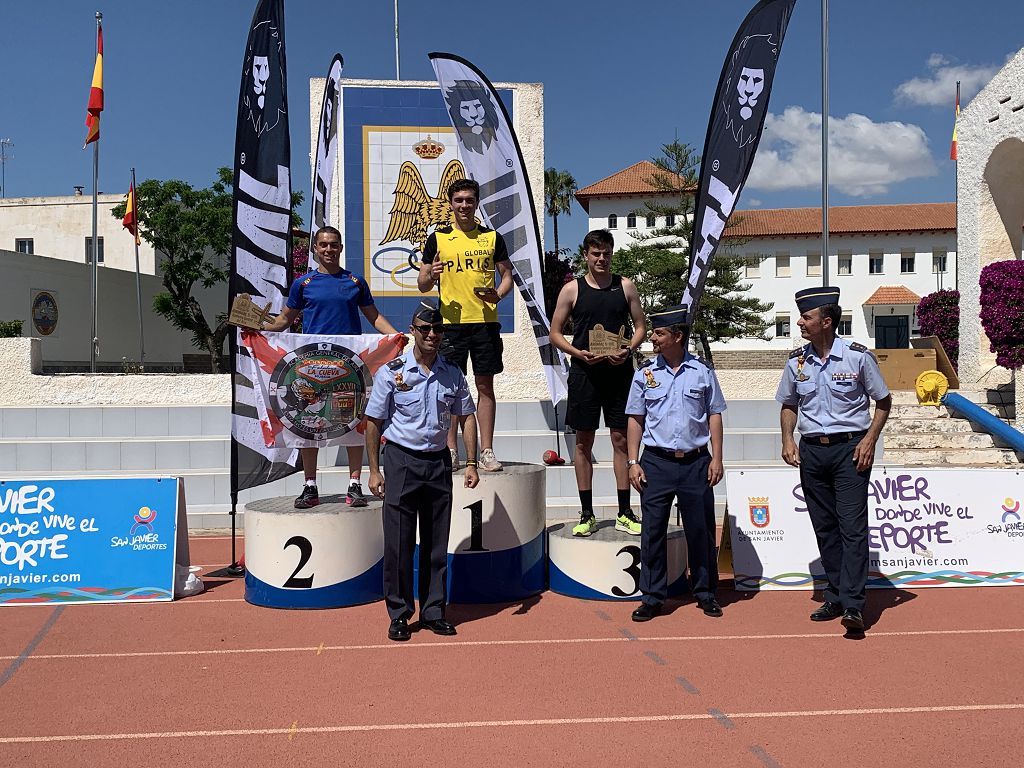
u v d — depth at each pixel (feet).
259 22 22.88
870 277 165.07
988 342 44.27
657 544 18.70
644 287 112.98
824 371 18.06
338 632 17.71
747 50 24.49
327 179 30.83
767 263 168.35
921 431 38.34
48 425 32.42
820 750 11.82
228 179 110.93
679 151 114.11
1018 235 44.57
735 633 17.49
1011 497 21.83
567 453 32.01
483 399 21.63
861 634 17.25
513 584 20.25
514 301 36.94
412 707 13.44
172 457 30.99
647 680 14.65
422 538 17.90
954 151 74.02
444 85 28.09
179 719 13.01
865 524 17.66
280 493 29.63
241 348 21.74
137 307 110.32
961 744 12.00
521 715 13.10
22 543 20.36
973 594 20.56
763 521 21.45
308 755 11.73
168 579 20.33
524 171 28.22
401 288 36.50
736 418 34.06
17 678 14.88
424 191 36.58
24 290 91.15
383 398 17.52
